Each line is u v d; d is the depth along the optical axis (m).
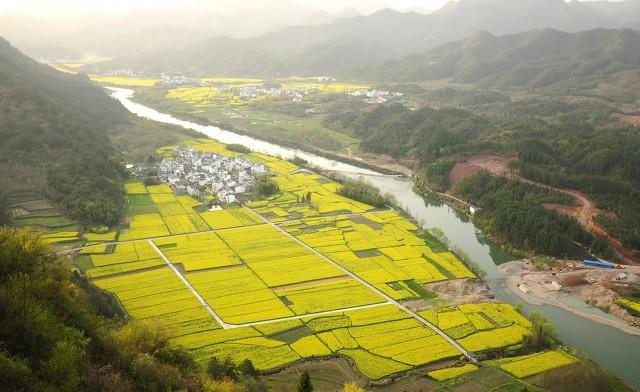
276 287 180.50
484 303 174.12
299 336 150.50
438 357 142.50
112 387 85.38
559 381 133.50
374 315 163.50
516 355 146.50
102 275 183.38
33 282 91.69
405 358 141.62
